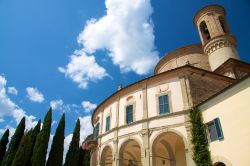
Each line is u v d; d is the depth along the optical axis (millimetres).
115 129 28812
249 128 17062
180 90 25547
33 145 34188
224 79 28312
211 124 21109
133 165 33250
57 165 31547
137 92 29125
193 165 20719
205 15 39781
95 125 36375
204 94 25516
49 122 34312
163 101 26141
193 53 38344
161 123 24688
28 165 31344
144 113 26562
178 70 26781
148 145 24203
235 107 18750
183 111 23875
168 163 28359
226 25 38625
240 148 17406
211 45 35906
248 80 17953
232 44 35938
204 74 27234
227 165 18203
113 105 31938
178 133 23062
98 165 29719
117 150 27094
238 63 30719
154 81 28125
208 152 20234
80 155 40312
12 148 37000
